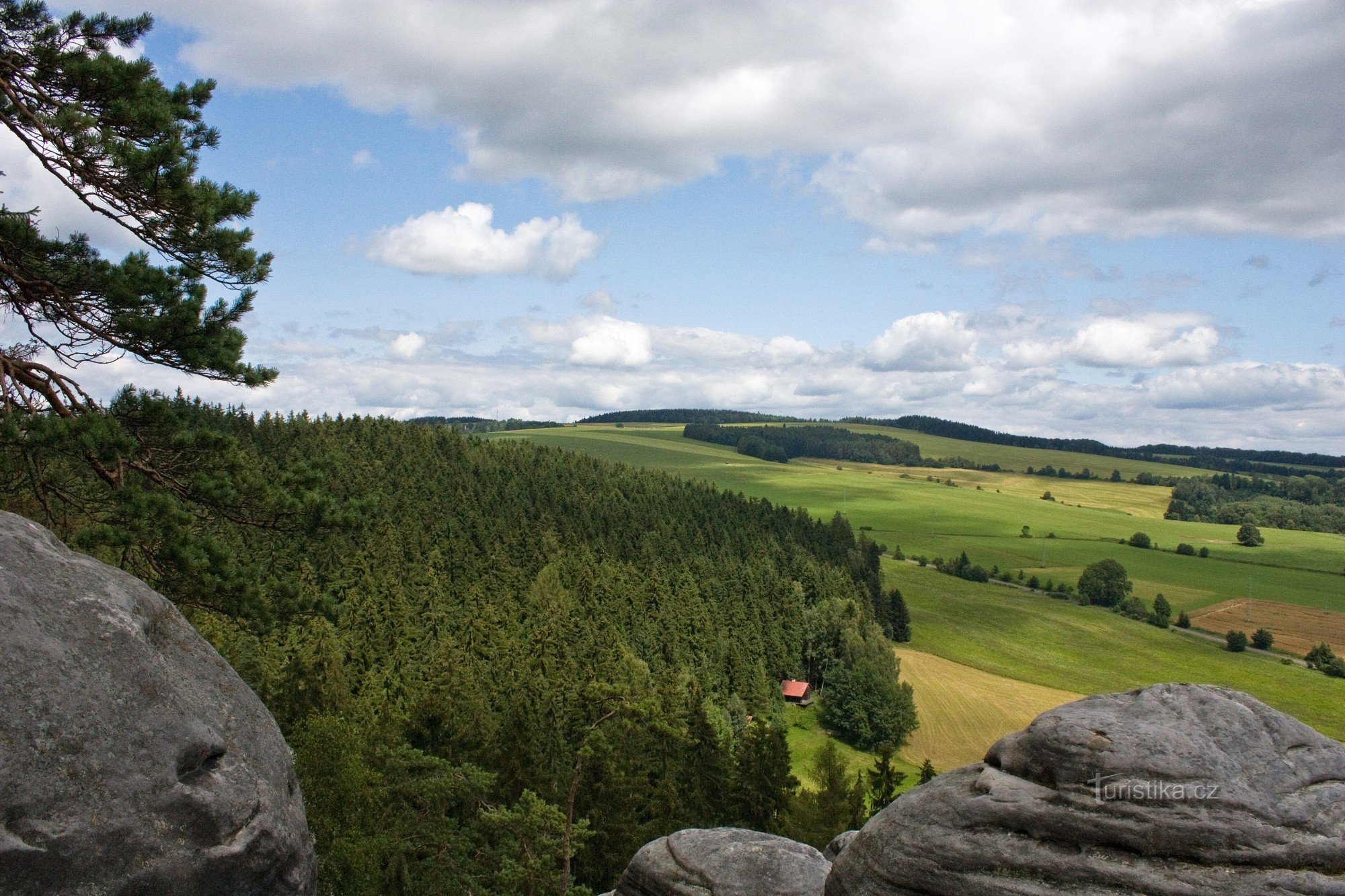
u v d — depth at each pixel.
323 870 23.17
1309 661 108.56
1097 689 99.62
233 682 9.16
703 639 92.81
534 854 28.70
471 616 86.00
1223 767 8.05
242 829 7.78
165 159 16.61
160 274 17.59
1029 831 8.31
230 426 138.62
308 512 20.22
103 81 17.38
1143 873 7.66
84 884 6.78
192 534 17.91
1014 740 9.11
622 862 34.53
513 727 39.12
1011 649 113.62
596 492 158.62
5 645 7.19
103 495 17.39
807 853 13.35
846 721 85.06
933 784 9.59
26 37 17.36
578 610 94.25
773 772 42.06
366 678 68.25
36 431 15.23
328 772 24.64
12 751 6.79
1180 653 112.69
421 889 27.86
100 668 7.64
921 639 116.31
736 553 131.25
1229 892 7.34
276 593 19.50
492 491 140.38
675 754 45.03
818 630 100.25
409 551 103.75
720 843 13.66
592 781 36.06
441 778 29.28
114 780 7.19
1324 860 7.36
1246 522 198.88
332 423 154.38
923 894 8.56
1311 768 8.04
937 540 176.75
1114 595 134.75
